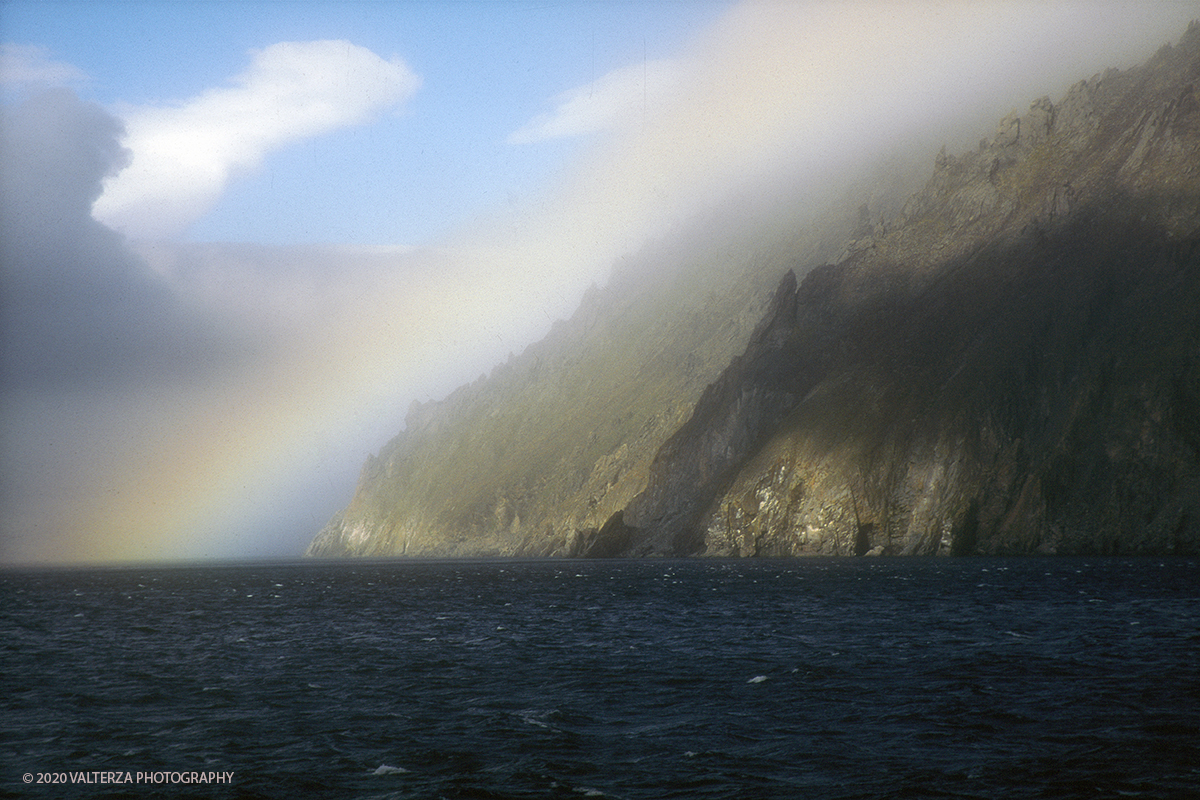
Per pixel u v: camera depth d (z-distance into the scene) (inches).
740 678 1505.9
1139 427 5561.0
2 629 2568.9
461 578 5157.5
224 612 3063.5
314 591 4247.0
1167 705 1214.3
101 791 956.0
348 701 1389.0
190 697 1443.2
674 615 2554.1
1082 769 946.7
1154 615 2194.9
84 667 1784.0
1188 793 869.8
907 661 1622.8
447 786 946.1
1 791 960.9
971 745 1049.5
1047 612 2326.5
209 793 941.8
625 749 1077.8
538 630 2278.5
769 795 893.2
